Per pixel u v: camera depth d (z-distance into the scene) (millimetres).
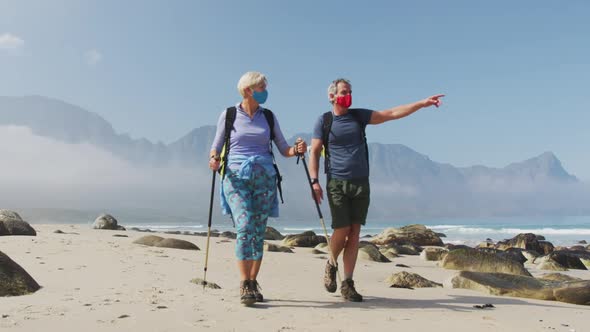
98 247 8703
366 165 4742
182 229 48812
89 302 4020
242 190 4379
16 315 3479
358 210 4711
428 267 10188
